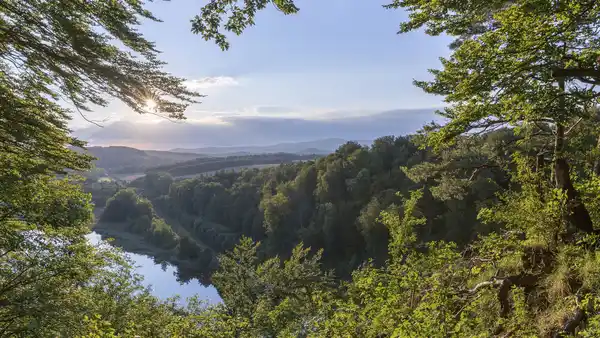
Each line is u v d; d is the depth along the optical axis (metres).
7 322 7.72
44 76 6.16
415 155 48.62
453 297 5.64
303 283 16.73
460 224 33.44
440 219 37.59
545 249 6.32
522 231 6.61
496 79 4.81
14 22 5.02
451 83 5.80
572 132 7.86
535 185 6.75
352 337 5.58
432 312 4.91
